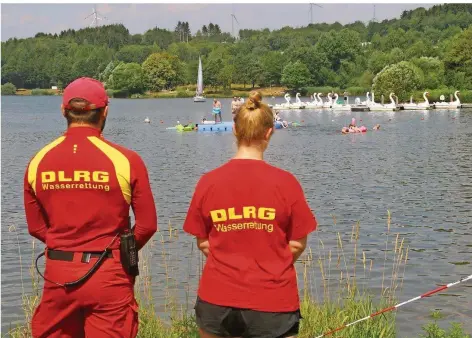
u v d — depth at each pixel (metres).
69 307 4.45
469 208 19.23
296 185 4.30
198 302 4.32
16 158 37.41
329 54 171.25
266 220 4.19
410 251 13.80
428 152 36.84
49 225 4.64
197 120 75.75
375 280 11.30
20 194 23.25
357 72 166.00
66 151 4.46
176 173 29.61
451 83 105.44
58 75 199.50
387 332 7.02
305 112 84.75
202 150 40.47
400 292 10.70
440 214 18.31
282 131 54.69
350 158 34.41
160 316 8.64
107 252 4.44
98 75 194.50
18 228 16.92
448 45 120.81
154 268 11.73
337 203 20.39
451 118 68.19
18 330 7.52
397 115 75.25
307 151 38.47
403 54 144.75
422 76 101.62
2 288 11.12
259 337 4.16
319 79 167.12
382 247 14.12
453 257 13.34
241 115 4.35
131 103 137.62
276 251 4.22
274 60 180.75
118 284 4.45
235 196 4.22
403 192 22.55
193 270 11.53
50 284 4.44
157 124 68.81
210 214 4.26
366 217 17.86
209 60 189.75
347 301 7.95
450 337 7.00
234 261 4.20
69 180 4.41
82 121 4.54
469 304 10.02
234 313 4.16
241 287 4.16
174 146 43.44
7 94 199.25
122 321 4.48
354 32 173.12
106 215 4.43
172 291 10.14
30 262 13.16
